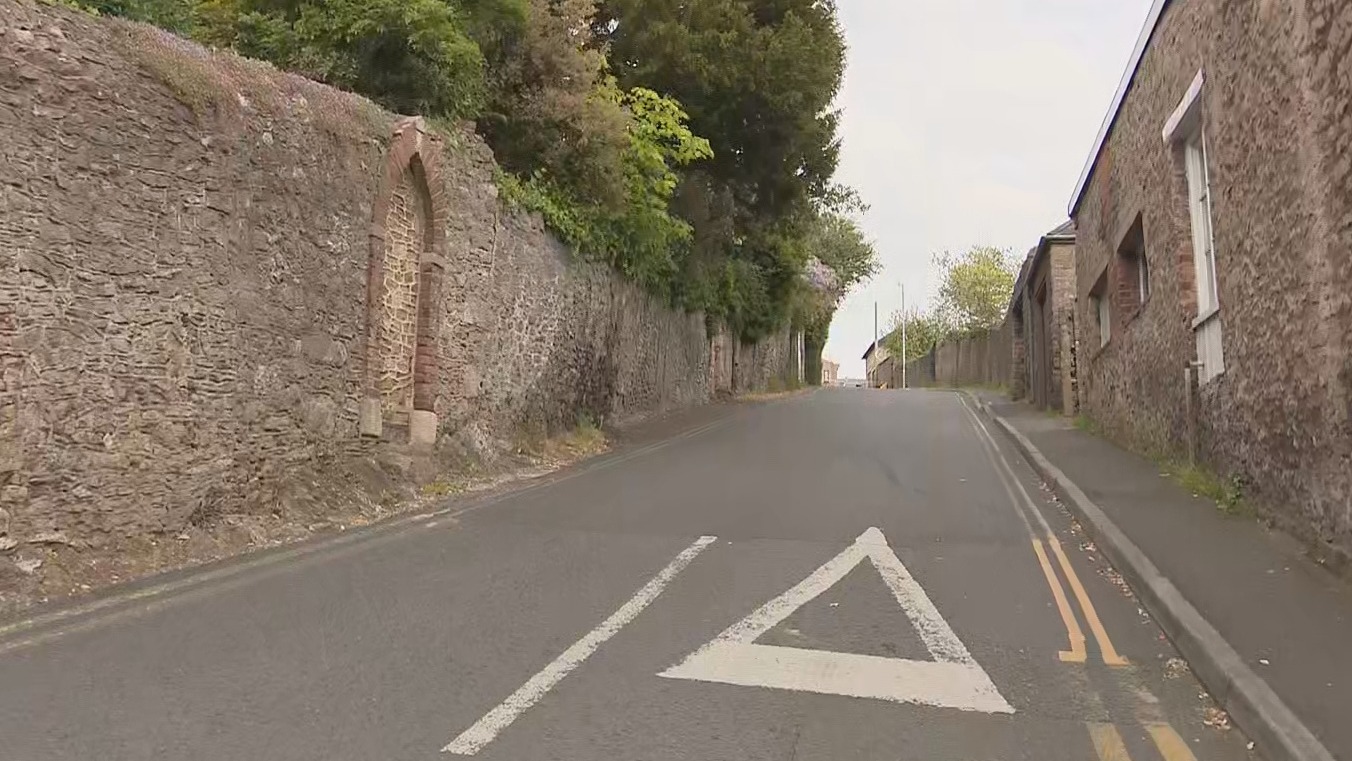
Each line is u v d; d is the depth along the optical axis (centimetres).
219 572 755
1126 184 1414
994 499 1122
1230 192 916
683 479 1271
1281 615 600
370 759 419
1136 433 1445
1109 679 536
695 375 2738
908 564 794
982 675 538
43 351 708
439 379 1260
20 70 699
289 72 1108
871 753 434
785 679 527
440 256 1263
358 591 697
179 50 867
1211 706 499
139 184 793
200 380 851
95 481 745
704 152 1895
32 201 703
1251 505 905
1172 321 1193
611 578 739
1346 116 661
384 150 1154
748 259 3256
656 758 425
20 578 669
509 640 587
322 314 1035
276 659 546
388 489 1094
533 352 1560
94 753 417
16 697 481
